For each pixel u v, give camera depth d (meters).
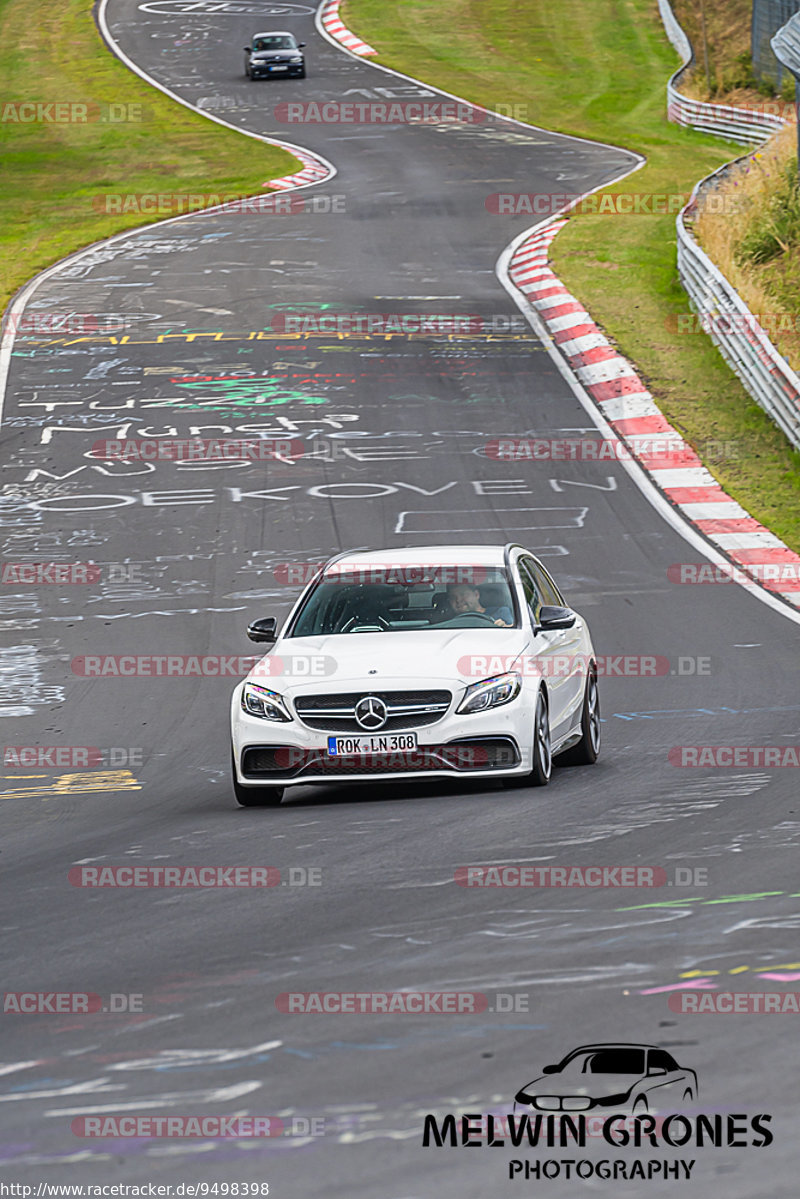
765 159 83.88
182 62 152.12
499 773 21.34
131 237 92.69
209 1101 9.80
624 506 47.88
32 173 113.50
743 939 12.96
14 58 154.75
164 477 52.12
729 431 55.09
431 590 24.14
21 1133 9.45
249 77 144.00
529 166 109.88
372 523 46.66
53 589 41.88
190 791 24.03
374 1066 10.30
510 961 12.66
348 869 16.64
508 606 23.61
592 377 62.25
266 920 14.59
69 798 24.00
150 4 178.50
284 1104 9.70
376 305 74.44
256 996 12.05
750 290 63.66
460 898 14.97
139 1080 10.27
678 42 154.62
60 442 56.59
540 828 18.41
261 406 59.78
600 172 107.12
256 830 19.59
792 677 30.23
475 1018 11.18
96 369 65.75
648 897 14.62
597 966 12.39
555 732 22.83
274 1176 8.66
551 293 75.19
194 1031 11.27
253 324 71.75
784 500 47.78
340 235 90.44
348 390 61.47
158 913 15.20
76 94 139.62
